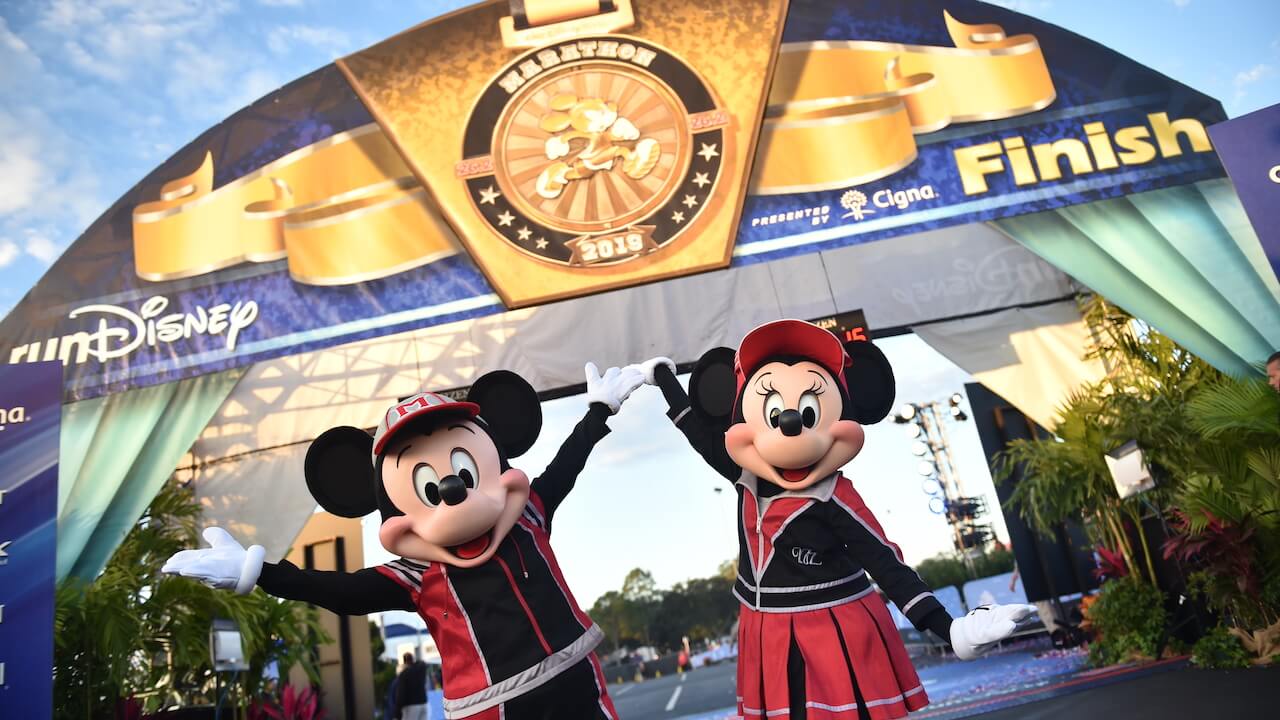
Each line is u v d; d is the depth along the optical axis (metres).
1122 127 8.02
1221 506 6.86
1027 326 10.77
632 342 10.38
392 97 8.16
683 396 3.97
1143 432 8.08
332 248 8.05
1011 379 10.64
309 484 3.43
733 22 8.11
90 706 6.87
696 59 8.08
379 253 8.05
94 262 8.00
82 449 8.41
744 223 7.91
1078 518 10.20
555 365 10.35
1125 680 7.17
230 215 8.12
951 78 8.16
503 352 10.42
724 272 10.60
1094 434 9.19
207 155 8.21
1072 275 8.76
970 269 10.76
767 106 8.10
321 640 9.68
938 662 12.80
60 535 8.09
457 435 3.21
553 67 8.09
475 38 8.17
